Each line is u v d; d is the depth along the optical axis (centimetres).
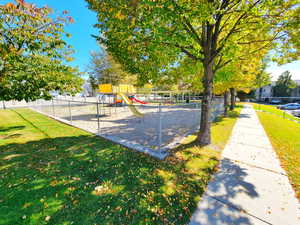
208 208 207
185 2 258
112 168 321
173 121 902
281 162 347
